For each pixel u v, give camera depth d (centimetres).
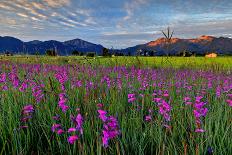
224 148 418
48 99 593
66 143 439
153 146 458
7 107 564
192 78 1095
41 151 443
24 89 616
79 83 687
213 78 1109
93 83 763
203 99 690
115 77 890
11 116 503
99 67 1209
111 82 779
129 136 457
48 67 1191
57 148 450
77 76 885
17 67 1176
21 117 488
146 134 460
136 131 470
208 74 1245
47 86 729
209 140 431
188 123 492
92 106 544
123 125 473
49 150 447
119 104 582
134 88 754
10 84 680
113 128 317
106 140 301
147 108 619
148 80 916
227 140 443
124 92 736
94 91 682
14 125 457
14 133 446
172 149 414
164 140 433
